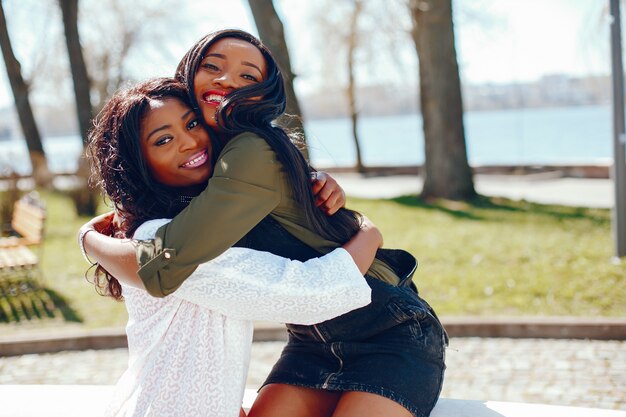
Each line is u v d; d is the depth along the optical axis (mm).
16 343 5199
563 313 5512
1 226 10469
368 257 2012
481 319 5160
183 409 1868
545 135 46906
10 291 6988
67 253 9000
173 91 2031
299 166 1915
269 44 9188
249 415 2082
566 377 4191
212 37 2023
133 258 1851
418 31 13742
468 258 7645
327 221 2031
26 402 2604
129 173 1974
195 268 1742
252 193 1798
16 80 19375
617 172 7090
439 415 2344
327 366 2057
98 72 31078
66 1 16484
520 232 9234
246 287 1802
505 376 4285
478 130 60656
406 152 45969
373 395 1895
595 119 59750
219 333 1889
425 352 2014
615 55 6984
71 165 17406
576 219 10234
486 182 18391
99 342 5273
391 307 2014
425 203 13156
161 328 1921
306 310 1834
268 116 1949
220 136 2014
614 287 6074
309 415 2051
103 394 2672
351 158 42094
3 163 13438
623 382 4039
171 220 1829
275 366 2174
